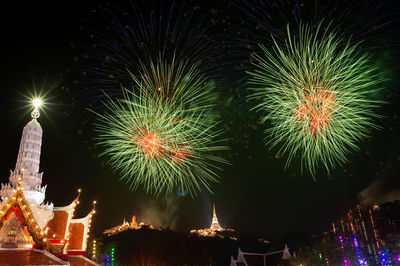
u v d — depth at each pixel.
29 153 29.11
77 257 28.42
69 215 27.53
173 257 116.88
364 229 57.41
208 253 121.94
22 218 22.17
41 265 19.28
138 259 117.75
